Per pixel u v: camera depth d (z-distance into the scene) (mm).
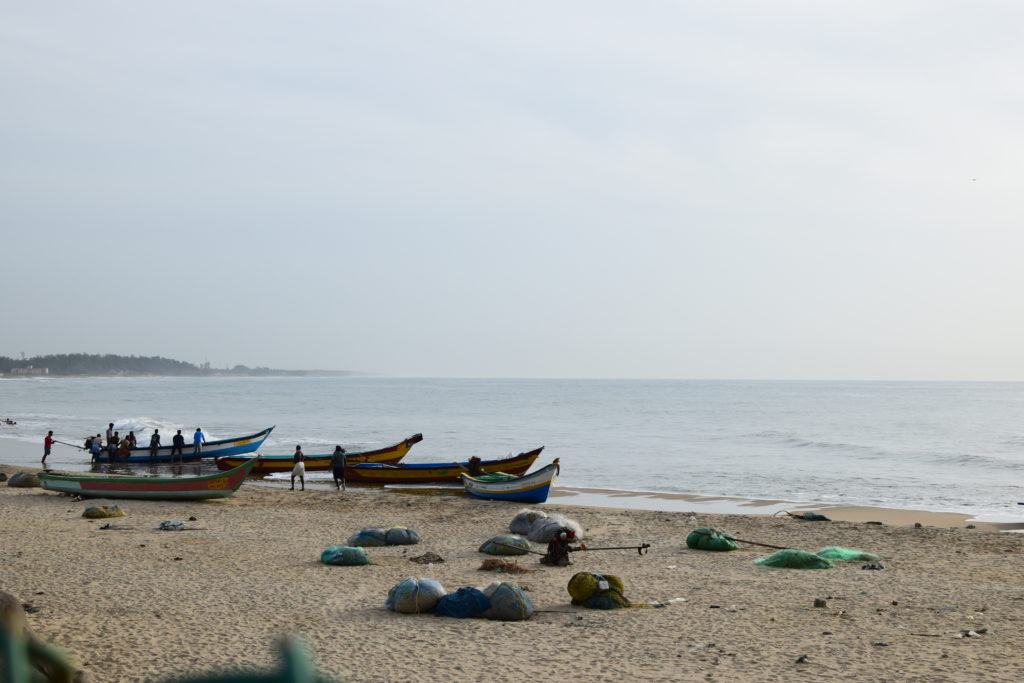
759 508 33594
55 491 33594
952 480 43438
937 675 11711
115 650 12547
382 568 19641
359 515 29000
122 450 48656
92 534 23781
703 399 187000
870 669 12008
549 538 23641
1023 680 11484
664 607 16031
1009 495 38031
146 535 23766
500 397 193750
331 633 13805
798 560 20344
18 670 2980
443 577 18703
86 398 178250
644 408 136750
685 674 11750
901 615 15430
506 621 14828
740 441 69188
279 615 14984
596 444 66250
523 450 60688
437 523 27469
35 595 16234
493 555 21547
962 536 25203
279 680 2201
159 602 15859
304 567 19594
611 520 28125
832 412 126062
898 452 59406
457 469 38312
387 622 14578
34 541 22484
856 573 19609
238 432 74062
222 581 17859
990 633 14086
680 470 48125
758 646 13219
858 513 32031
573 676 11625
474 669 11906
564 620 14883
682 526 27016
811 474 46188
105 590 16797
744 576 19172
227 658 12148
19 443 63969
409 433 77500
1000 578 19203
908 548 23406
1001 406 152125
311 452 58656
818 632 14125
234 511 29594
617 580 16531
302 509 30516
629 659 12461
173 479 31828
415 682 11273
